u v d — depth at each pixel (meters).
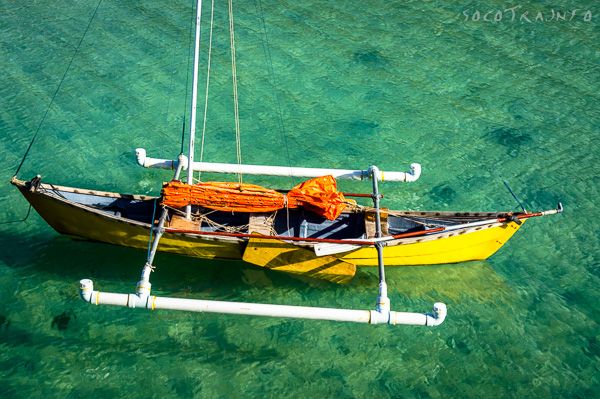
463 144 20.72
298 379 13.78
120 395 13.28
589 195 18.97
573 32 25.62
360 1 27.38
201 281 15.88
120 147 19.94
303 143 20.52
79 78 22.27
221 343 14.47
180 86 22.23
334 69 23.41
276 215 16.27
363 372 14.01
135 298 13.80
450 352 14.55
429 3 27.34
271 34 24.92
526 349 14.66
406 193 18.98
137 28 24.84
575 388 13.80
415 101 22.27
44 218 16.06
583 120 21.62
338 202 15.57
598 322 15.34
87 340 14.34
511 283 16.33
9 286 15.46
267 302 15.50
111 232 15.80
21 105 21.03
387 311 13.75
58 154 19.50
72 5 26.05
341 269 15.63
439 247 15.80
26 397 13.14
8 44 23.56
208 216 16.33
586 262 16.97
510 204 18.66
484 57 24.28
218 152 19.98
